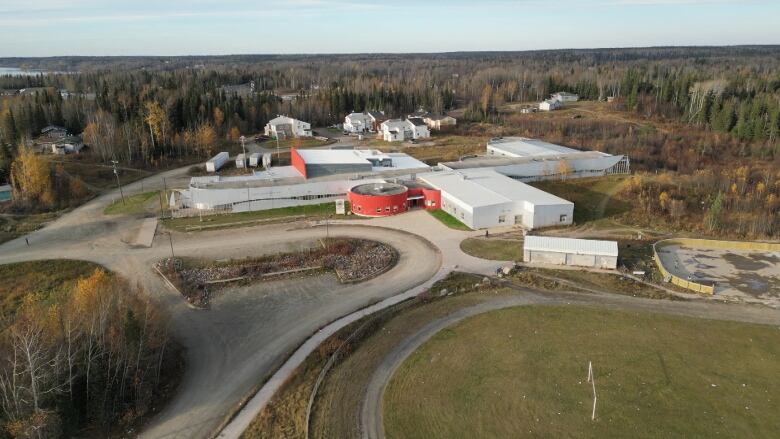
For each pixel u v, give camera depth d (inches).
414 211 3041.3
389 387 1460.4
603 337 1683.1
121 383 1427.2
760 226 2596.0
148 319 1642.5
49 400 1302.9
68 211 3223.4
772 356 1562.5
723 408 1339.8
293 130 5772.6
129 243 2652.6
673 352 1592.0
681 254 2380.7
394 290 2070.6
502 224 2768.2
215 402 1445.6
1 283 2230.6
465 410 1353.3
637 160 4104.3
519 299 1963.6
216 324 1859.0
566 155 3855.8
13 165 3371.1
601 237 2591.0
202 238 2706.7
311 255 2421.3
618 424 1289.4
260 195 3139.8
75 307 1610.5
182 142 4729.3
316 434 1280.8
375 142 5359.3
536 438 1250.0
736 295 1977.1
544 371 1508.4
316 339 1736.0
